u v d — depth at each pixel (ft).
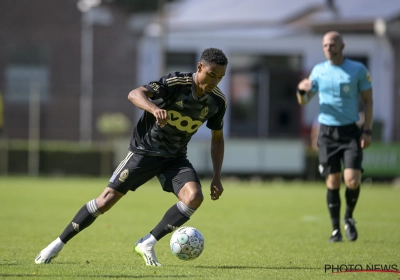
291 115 405.39
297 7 397.19
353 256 92.99
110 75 421.18
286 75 403.95
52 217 154.10
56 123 392.27
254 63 402.93
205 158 320.70
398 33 375.04
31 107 356.18
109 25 421.59
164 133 77.51
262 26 395.14
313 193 246.27
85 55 420.36
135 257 90.79
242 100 405.18
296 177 328.70
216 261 87.76
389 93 387.96
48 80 418.92
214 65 72.33
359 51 388.98
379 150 305.53
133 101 72.18
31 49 418.51
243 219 152.87
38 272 74.64
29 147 347.97
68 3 419.74
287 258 90.99
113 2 421.59
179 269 78.84
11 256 90.12
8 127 408.46
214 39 402.31
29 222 142.51
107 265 81.87
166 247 103.96
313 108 397.80
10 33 416.87
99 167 347.56
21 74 417.28
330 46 108.47
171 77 75.20
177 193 77.92
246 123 405.18
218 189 81.15
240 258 90.99
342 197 200.34
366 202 203.10
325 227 136.15
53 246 81.61
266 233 124.88
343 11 386.73
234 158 321.73
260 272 77.71
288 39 399.85
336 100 108.99
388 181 317.22
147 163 78.48
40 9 418.31
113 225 137.39
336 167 110.32
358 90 108.88
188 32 402.72
